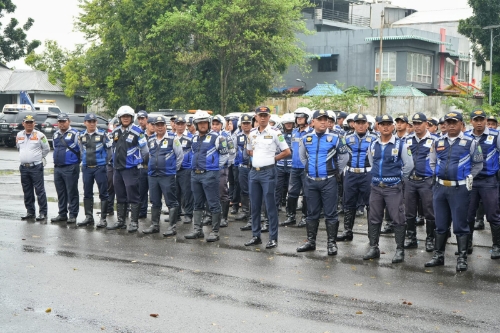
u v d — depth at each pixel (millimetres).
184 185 13672
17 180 20562
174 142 12250
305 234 12523
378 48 53719
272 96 43656
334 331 6840
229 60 40281
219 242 11594
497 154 10477
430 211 11031
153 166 12266
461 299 8047
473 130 10508
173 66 41750
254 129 11328
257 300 7926
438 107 39469
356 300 7965
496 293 8336
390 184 10211
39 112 34188
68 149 13273
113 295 8117
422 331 6855
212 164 11656
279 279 8938
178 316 7309
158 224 12562
